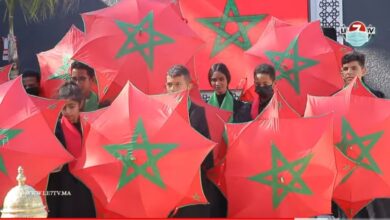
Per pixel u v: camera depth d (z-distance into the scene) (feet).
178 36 24.91
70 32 28.32
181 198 20.74
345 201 22.56
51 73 27.35
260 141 21.21
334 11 32.83
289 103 25.22
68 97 22.66
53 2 31.17
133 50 24.48
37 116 21.59
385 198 23.35
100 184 20.83
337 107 22.70
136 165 20.51
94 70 24.66
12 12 31.78
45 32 34.04
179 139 20.72
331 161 21.20
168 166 20.54
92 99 25.61
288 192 20.97
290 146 21.04
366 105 22.67
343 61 25.25
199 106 22.59
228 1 32.45
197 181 20.86
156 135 20.67
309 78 25.31
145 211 20.54
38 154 21.20
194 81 24.95
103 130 21.01
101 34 24.84
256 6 32.48
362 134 22.31
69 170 21.93
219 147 22.13
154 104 21.22
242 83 31.22
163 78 24.34
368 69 32.91
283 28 26.68
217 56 32.32
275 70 25.25
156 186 20.51
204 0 32.53
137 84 24.20
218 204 22.66
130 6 25.43
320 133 21.17
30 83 27.43
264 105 23.81
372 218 23.89
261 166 21.08
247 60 26.32
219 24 32.48
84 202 22.33
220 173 21.83
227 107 25.30
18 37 34.04
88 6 34.01
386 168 22.31
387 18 32.83
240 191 21.21
